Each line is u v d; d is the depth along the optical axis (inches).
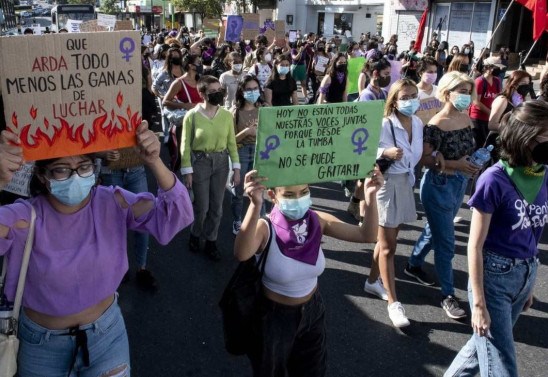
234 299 101.8
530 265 104.4
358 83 339.3
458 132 159.5
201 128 186.7
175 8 1775.3
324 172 98.0
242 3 1533.0
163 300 172.4
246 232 94.6
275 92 296.4
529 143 96.8
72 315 85.4
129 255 205.2
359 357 144.6
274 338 101.3
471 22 950.4
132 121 82.4
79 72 76.7
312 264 101.2
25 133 75.0
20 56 72.3
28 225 81.3
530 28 904.3
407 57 616.4
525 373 140.3
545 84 217.6
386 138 153.4
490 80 275.4
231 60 308.0
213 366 139.8
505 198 100.9
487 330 102.2
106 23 482.3
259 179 93.0
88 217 85.9
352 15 1499.8
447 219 160.7
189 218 91.8
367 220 105.1
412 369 140.3
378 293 176.4
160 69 372.2
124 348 91.5
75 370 88.2
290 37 922.7
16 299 81.1
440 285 178.9
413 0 1070.4
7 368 80.6
